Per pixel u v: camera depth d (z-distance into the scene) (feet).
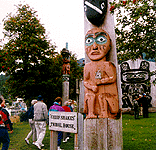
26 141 19.80
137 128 24.72
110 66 11.16
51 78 43.98
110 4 12.05
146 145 16.34
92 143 11.00
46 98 46.24
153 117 36.55
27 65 42.75
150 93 47.29
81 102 19.88
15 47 41.50
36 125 18.70
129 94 48.62
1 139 14.48
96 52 11.50
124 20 21.67
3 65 38.09
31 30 43.91
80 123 11.96
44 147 18.80
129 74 49.24
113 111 10.79
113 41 11.75
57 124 12.87
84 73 12.00
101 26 12.03
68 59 37.52
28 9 45.52
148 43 20.30
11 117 41.86
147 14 19.25
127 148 15.76
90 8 11.61
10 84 44.80
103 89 11.23
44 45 44.73
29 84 41.09
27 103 46.09
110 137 10.67
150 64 48.06
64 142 20.48
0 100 15.43
